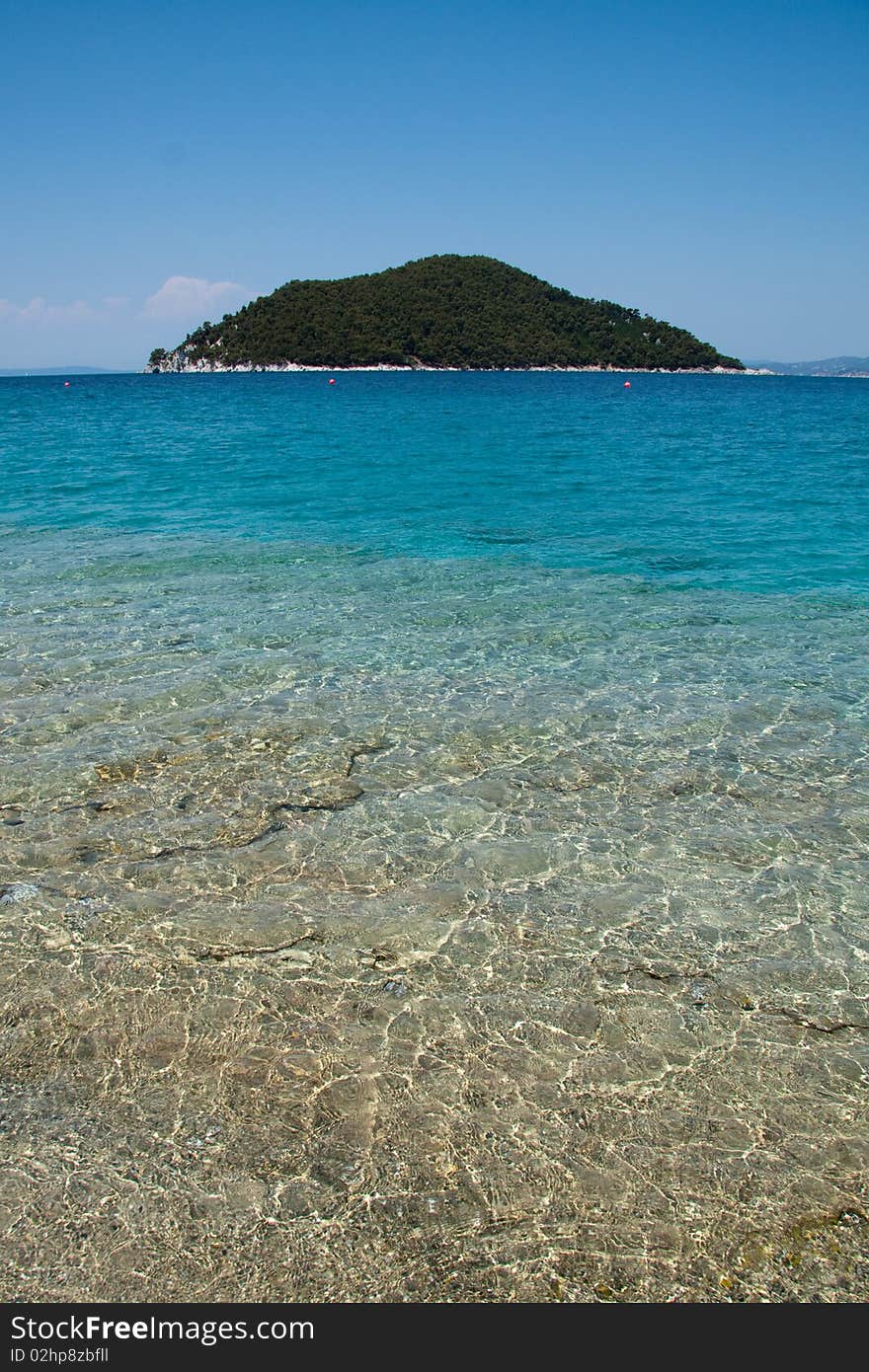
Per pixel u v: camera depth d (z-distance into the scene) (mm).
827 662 8859
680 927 4680
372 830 5590
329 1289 2844
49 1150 3281
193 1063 3699
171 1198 3105
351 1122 3422
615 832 5633
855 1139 3393
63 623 9727
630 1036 3895
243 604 10719
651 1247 2982
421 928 4625
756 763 6617
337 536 15031
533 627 9977
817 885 5082
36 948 4387
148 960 4312
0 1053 3730
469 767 6488
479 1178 3205
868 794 6176
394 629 9805
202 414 47500
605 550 14156
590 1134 3389
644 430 38188
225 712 7355
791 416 50281
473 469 24172
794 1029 3965
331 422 41219
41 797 5887
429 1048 3801
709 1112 3500
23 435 33406
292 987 4156
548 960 4391
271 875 5086
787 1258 2959
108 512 16938
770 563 13297
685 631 9898
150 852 5277
